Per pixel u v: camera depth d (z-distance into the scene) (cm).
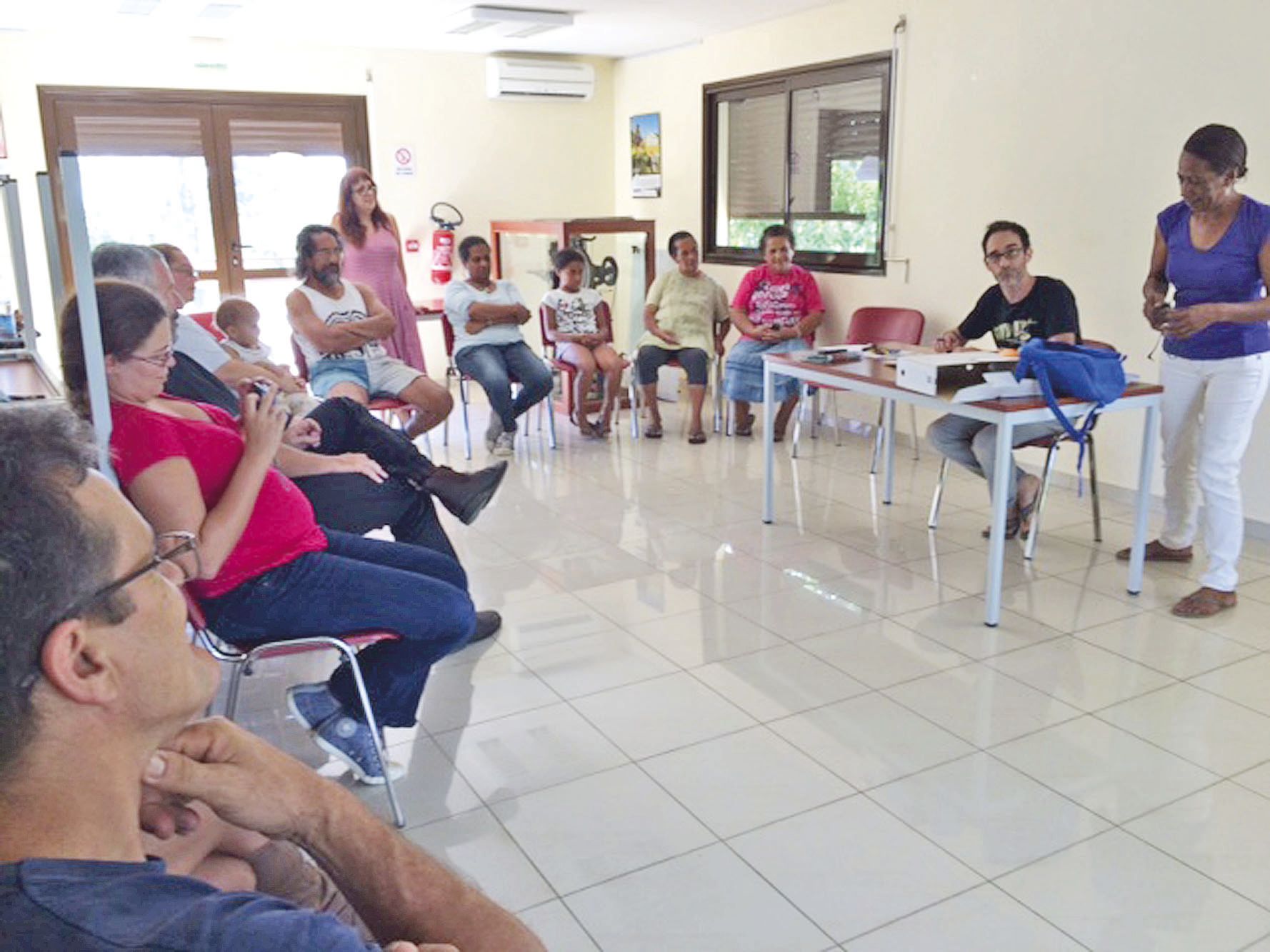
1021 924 185
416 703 233
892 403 427
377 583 213
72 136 596
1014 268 368
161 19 549
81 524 63
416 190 687
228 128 634
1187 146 294
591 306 574
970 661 288
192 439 196
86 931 58
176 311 280
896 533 398
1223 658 288
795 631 310
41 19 541
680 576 356
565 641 306
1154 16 396
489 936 97
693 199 675
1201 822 214
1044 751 242
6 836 62
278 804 95
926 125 501
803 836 212
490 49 670
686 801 225
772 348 537
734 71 621
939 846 207
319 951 63
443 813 221
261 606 206
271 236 661
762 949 180
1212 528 315
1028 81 449
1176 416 332
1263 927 183
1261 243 296
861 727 254
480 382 517
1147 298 333
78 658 63
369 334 442
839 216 570
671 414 623
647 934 184
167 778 89
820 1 534
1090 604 326
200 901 63
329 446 289
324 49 643
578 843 211
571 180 737
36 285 592
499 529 409
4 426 64
